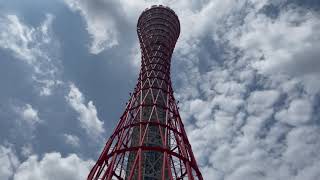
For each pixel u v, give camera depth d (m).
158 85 76.44
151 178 57.94
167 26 102.25
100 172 53.12
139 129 61.28
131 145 60.72
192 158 57.25
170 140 59.75
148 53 91.06
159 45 93.06
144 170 58.75
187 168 52.09
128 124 61.94
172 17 107.06
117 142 57.75
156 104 66.56
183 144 57.97
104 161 54.62
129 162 59.41
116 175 53.72
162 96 72.56
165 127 60.25
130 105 68.94
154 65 84.00
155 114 66.81
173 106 70.56
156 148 52.78
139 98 71.62
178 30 108.12
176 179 55.88
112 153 54.38
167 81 79.81
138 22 110.25
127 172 58.16
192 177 50.38
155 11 107.81
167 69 85.06
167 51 93.25
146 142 60.56
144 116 66.81
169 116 66.00
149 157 60.62
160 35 97.69
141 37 101.88
